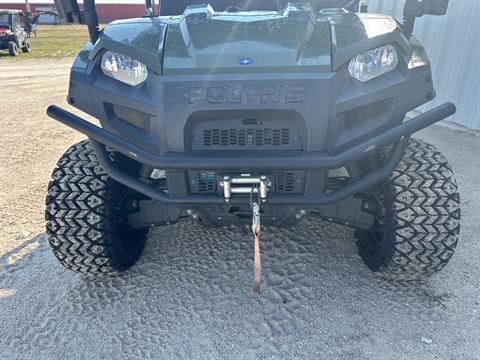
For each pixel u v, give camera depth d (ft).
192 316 7.00
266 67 5.82
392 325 6.65
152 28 6.84
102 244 7.16
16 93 26.76
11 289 7.80
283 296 7.38
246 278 7.89
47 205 7.02
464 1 16.16
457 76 16.89
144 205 7.39
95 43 7.18
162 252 8.82
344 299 7.24
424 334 6.46
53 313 7.18
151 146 6.14
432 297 7.23
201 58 5.95
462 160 13.39
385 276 7.45
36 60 46.60
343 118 5.97
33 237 9.57
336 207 7.07
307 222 9.61
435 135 16.05
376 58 6.17
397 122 6.30
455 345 6.24
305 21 6.74
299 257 8.41
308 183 6.09
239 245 8.94
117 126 6.39
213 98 5.83
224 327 6.74
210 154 6.00
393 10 20.29
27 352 6.37
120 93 6.22
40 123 19.45
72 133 17.85
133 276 8.09
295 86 5.76
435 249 6.69
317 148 5.92
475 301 7.14
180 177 6.16
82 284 7.91
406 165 6.76
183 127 5.92
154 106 5.97
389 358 6.04
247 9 10.00
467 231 9.25
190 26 6.73
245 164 5.75
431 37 18.12
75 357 6.26
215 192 6.28
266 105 5.77
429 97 6.36
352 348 6.23
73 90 6.53
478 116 16.19
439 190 6.57
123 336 6.63
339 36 6.28
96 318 7.04
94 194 6.98
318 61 5.87
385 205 6.91
